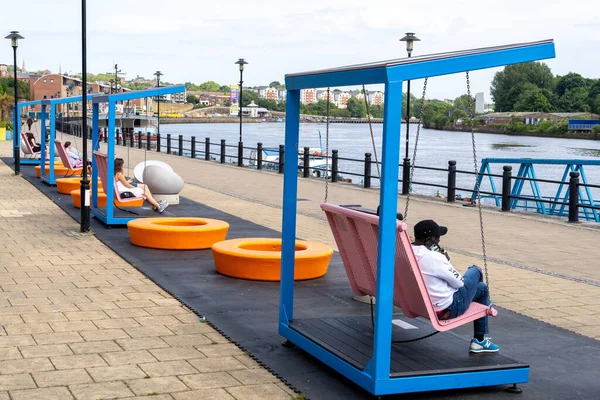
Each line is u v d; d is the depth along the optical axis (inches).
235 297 335.3
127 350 250.7
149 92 517.0
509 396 218.5
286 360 246.4
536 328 295.4
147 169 676.1
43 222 553.6
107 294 333.1
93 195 587.2
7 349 247.0
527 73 4537.4
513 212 684.7
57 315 293.1
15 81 951.0
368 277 245.1
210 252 447.5
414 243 234.8
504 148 2827.3
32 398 202.8
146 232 448.5
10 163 1106.7
